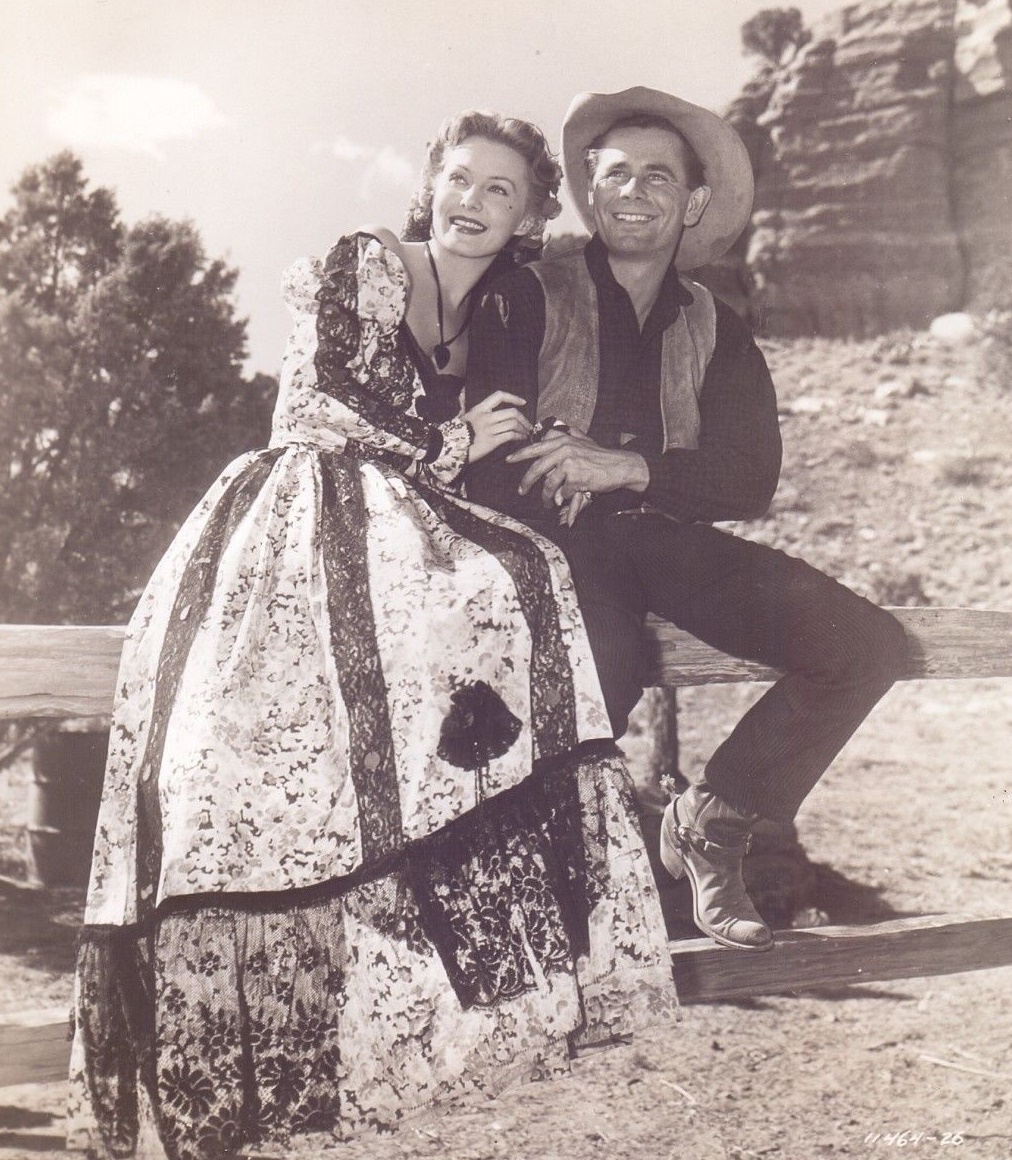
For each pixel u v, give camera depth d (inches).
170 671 75.8
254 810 71.9
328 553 76.9
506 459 88.1
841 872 243.9
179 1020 69.6
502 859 73.8
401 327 86.1
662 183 94.1
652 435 94.0
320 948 72.1
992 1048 157.0
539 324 92.4
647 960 75.6
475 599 76.4
